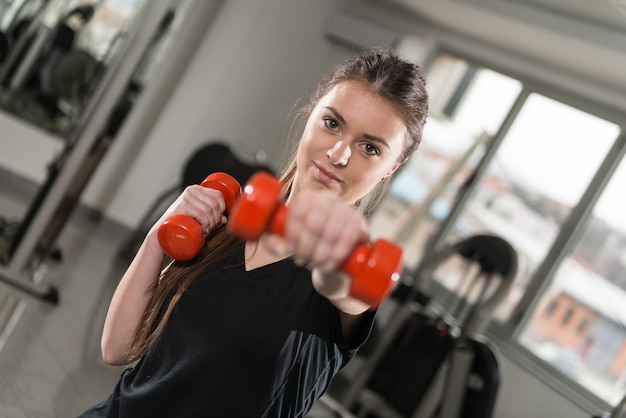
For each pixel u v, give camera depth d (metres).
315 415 4.09
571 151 5.87
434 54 6.69
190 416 1.03
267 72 6.62
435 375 4.61
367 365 4.79
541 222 5.90
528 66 6.11
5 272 4.13
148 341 1.12
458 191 6.37
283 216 0.74
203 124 6.55
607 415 4.11
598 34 4.71
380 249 0.74
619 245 5.51
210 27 6.48
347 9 6.77
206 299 1.05
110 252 5.98
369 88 1.01
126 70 3.95
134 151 6.52
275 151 6.77
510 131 6.20
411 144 1.05
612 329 5.38
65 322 4.06
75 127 4.06
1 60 5.79
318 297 1.03
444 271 6.30
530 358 5.64
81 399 3.28
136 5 5.68
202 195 1.10
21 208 5.84
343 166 1.01
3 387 3.05
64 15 5.70
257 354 1.01
